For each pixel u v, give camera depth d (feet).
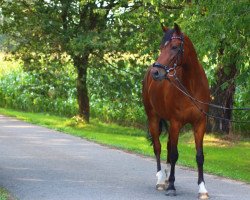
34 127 69.46
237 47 42.19
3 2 74.79
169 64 28.17
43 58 77.15
